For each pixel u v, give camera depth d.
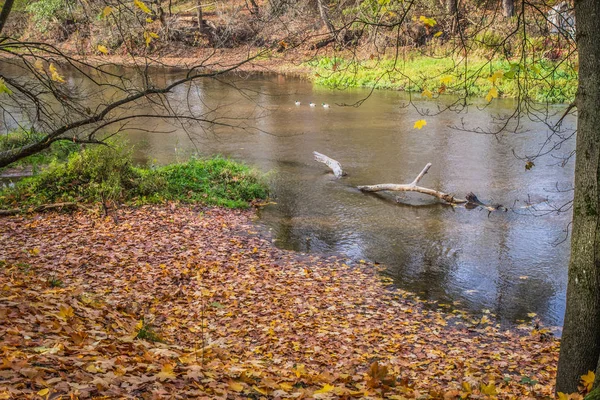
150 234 12.01
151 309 8.15
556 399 5.23
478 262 11.23
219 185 15.54
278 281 10.07
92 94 7.81
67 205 13.33
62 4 7.56
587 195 4.91
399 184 15.36
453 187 15.84
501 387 6.21
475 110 25.27
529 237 12.45
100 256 10.38
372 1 6.05
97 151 14.52
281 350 7.04
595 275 4.91
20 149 6.40
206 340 6.90
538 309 9.41
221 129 23.05
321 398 3.99
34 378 3.45
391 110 26.39
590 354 4.98
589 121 4.87
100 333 5.11
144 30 6.68
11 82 6.79
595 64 4.80
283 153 19.77
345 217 13.89
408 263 11.22
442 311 9.27
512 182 16.20
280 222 13.54
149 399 3.48
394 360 6.98
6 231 11.59
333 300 9.40
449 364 7.08
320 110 26.86
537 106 24.81
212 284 9.62
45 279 8.34
